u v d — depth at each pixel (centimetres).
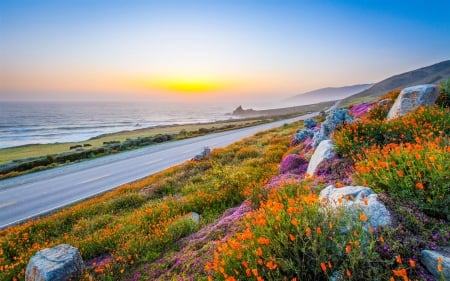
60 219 1167
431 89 1022
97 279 611
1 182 2195
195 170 1717
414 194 377
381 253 295
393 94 1340
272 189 651
